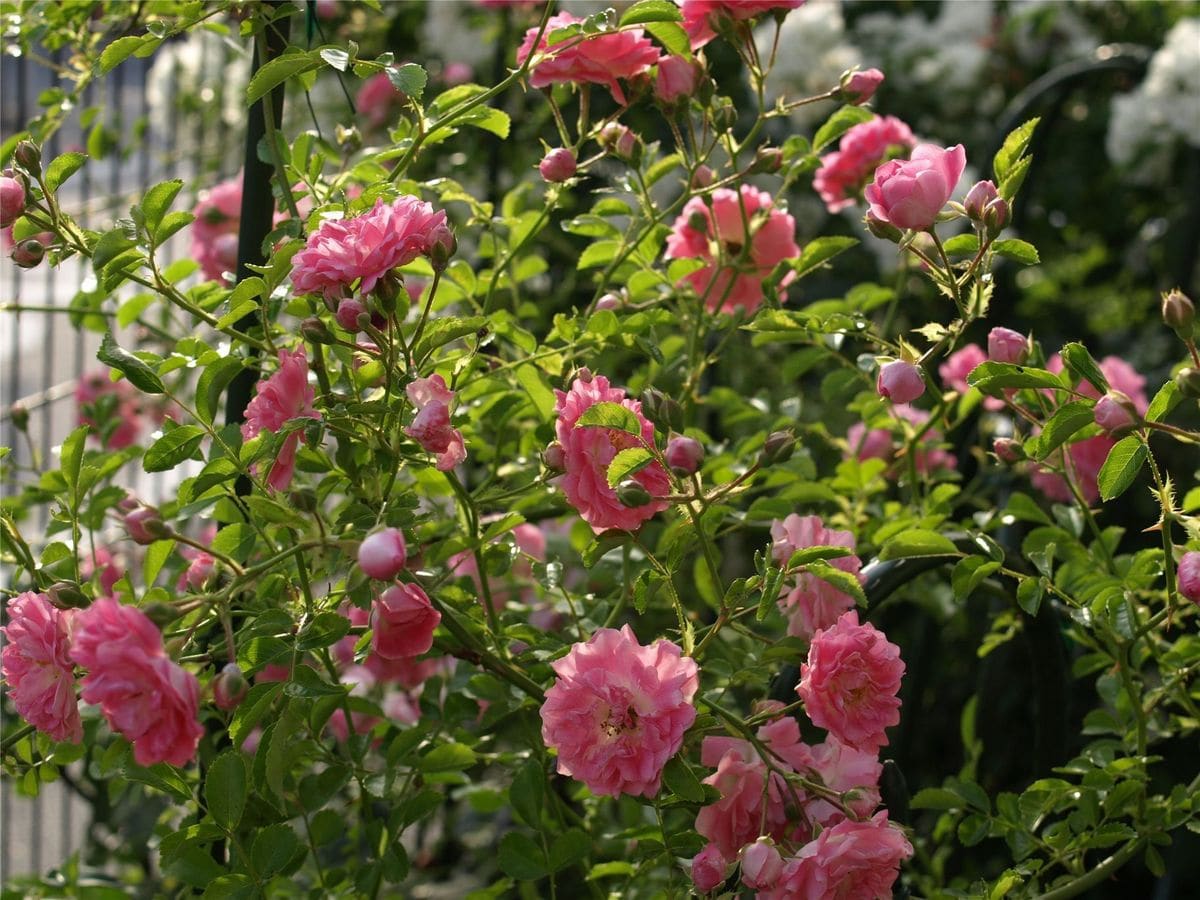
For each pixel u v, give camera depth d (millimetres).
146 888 3268
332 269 1523
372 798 2100
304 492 1561
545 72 1914
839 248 2080
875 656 1529
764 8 1924
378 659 2207
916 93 4988
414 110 1850
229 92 4738
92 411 2740
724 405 2668
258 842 1645
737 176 2039
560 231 3629
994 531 2715
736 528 1980
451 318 1637
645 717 1463
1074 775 2094
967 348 2564
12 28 2283
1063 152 4980
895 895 1847
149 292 2396
